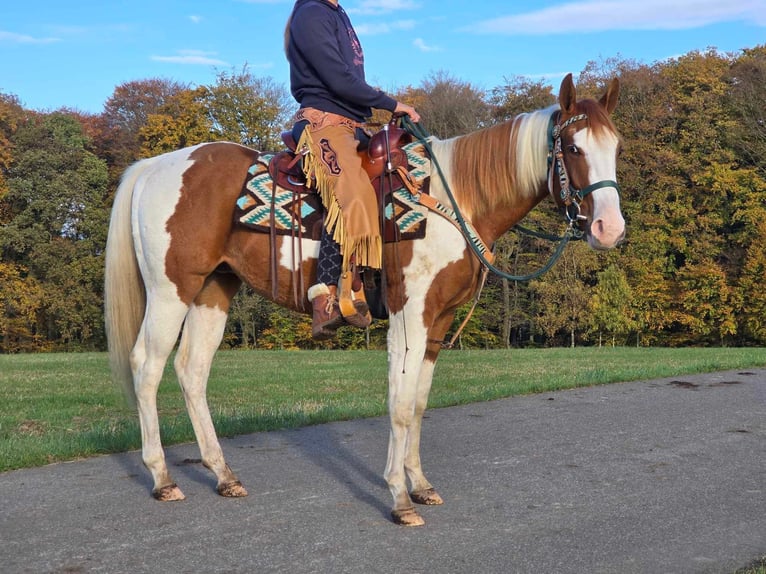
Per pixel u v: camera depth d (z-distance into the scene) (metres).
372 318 4.51
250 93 29.66
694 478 5.09
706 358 14.38
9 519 4.25
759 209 31.23
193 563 3.58
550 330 31.27
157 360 4.64
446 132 28.94
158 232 4.58
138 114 38.22
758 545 3.80
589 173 3.96
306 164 4.38
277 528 4.08
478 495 4.70
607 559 3.61
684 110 33.59
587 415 7.56
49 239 33.06
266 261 4.53
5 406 8.78
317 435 6.70
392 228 4.20
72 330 32.97
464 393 9.16
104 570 3.50
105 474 5.27
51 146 33.91
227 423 6.97
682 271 31.91
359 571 3.48
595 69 34.38
